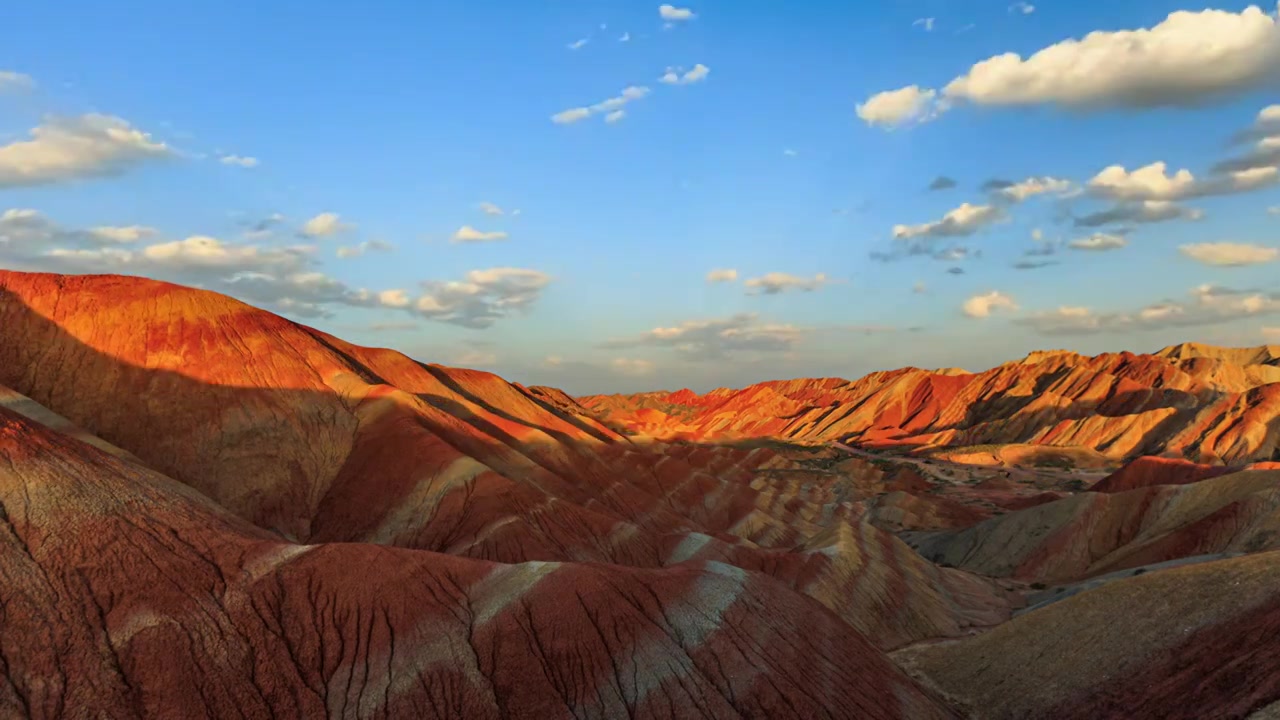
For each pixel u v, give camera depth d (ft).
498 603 131.13
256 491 251.19
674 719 117.70
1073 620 151.64
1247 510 267.18
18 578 112.68
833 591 214.90
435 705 114.73
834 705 126.82
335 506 248.93
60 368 264.52
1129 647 135.85
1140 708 120.67
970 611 234.79
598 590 133.90
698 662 126.72
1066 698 134.72
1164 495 305.94
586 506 289.33
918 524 417.90
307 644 119.14
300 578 128.16
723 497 392.68
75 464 143.43
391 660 119.55
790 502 428.56
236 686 109.81
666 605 135.64
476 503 233.35
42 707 98.53
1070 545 307.17
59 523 125.08
